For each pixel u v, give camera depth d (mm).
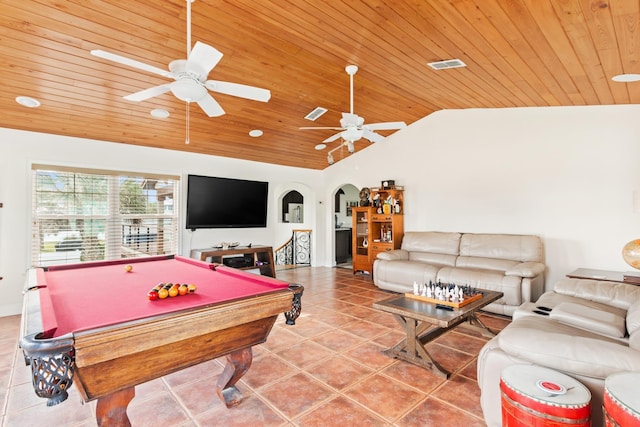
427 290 3131
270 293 2020
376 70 3674
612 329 2221
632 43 2469
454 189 5617
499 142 5133
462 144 5520
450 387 2438
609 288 3002
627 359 1489
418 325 2938
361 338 3359
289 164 6926
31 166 4199
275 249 8648
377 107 4957
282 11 2604
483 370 1916
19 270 4137
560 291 3184
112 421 1608
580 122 4449
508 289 3941
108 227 4887
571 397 1425
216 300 1953
